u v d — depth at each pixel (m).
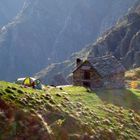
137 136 60.69
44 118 48.66
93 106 66.31
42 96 55.00
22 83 79.50
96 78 101.25
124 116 67.06
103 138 53.81
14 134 42.06
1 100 45.44
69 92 73.50
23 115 45.41
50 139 45.16
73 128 51.03
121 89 97.69
